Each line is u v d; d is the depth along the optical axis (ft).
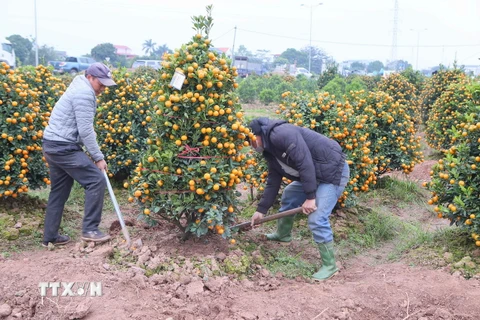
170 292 13.10
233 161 15.14
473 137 16.70
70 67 125.70
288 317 12.24
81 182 15.93
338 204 21.61
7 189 17.74
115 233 17.70
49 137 15.52
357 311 12.85
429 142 41.47
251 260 15.99
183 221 18.37
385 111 28.25
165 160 14.56
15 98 18.02
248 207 22.48
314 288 14.16
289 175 15.49
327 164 15.06
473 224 15.99
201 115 14.51
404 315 12.80
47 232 16.40
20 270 13.38
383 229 20.77
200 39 15.14
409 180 30.37
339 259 17.94
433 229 22.06
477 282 14.33
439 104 39.27
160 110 14.64
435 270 15.51
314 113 20.95
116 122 24.11
